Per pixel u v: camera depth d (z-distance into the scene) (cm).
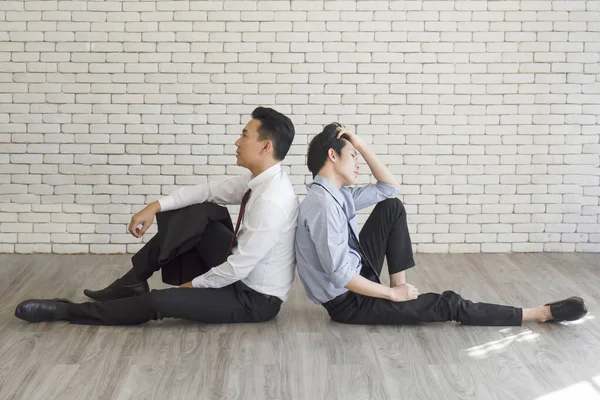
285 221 428
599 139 623
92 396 350
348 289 442
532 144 622
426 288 536
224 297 437
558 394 357
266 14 601
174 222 440
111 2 596
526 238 632
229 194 459
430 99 614
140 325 442
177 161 613
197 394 354
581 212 631
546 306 450
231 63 605
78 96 604
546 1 608
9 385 360
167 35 600
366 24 605
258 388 361
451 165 622
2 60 600
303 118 612
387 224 441
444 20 607
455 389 362
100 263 591
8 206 613
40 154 609
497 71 613
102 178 613
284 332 434
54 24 597
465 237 630
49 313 443
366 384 367
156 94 606
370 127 616
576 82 616
